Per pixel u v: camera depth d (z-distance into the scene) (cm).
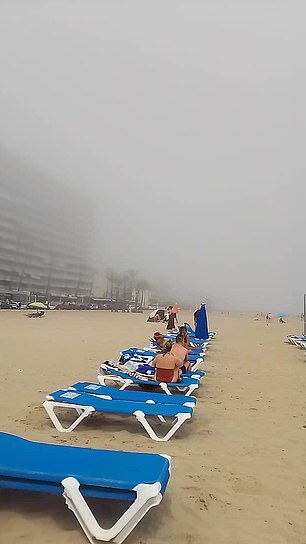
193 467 446
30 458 333
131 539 302
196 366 1008
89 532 291
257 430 595
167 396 620
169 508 352
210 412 687
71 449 357
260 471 443
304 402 778
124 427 582
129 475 305
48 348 1459
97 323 3331
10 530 308
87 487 299
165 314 3884
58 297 10344
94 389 635
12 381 857
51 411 552
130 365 839
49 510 338
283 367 1227
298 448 522
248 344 1997
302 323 5306
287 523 336
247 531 321
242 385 932
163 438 530
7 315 3966
